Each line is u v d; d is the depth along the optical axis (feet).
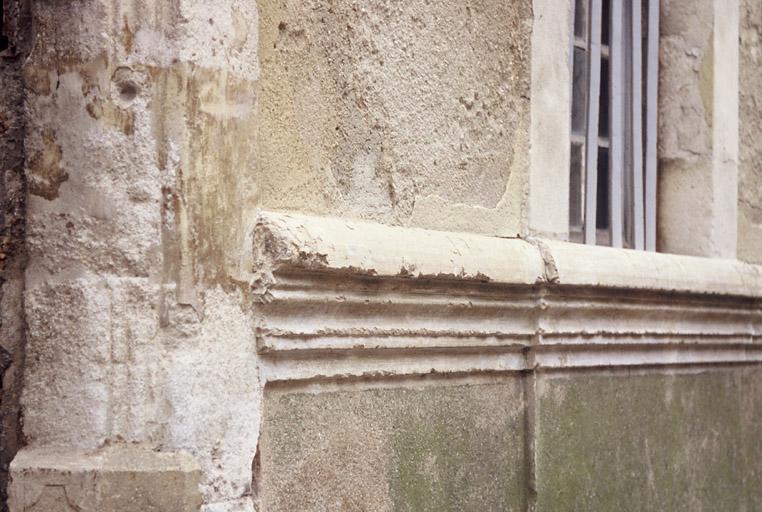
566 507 17.30
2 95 12.10
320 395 13.43
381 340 14.01
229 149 12.10
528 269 16.12
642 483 19.06
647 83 21.12
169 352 11.54
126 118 11.53
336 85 14.05
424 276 14.28
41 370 11.60
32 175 11.76
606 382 18.34
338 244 13.07
